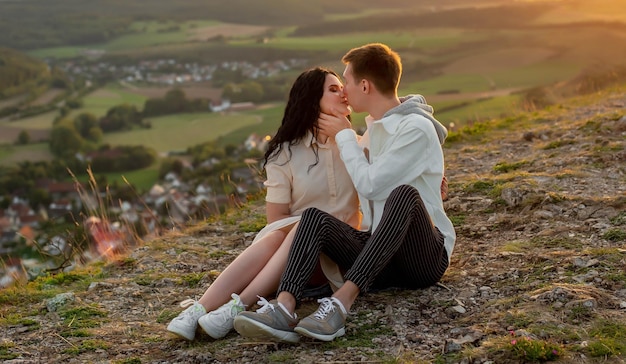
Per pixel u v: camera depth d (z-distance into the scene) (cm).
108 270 442
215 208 598
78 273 444
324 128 334
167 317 354
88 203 570
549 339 266
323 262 316
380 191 314
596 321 275
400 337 291
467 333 281
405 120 316
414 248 312
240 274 318
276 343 295
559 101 941
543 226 407
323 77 336
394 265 328
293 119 338
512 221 424
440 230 330
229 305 305
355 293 295
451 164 618
